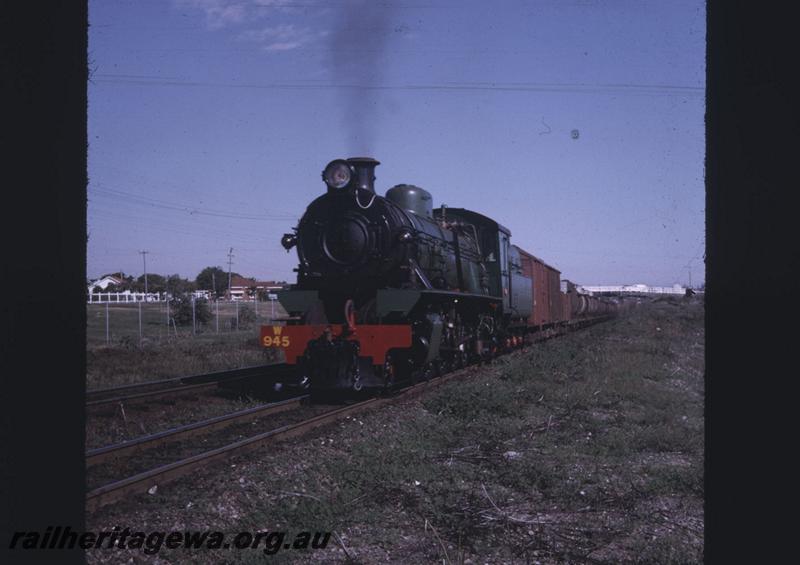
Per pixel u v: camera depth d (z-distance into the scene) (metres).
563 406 11.02
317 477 6.54
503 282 18.81
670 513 6.00
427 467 6.99
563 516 5.80
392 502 5.99
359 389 11.20
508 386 12.66
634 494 6.44
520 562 4.84
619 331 34.06
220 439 8.36
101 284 100.44
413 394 11.91
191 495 5.87
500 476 6.84
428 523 5.36
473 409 10.17
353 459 7.23
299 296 12.20
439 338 13.10
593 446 8.24
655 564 4.83
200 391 12.71
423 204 15.28
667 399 12.30
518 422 9.58
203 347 24.05
